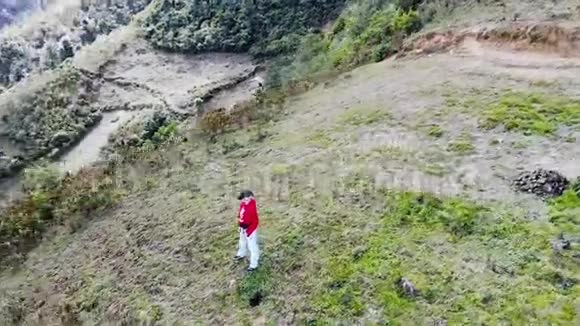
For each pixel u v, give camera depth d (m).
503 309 8.74
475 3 24.27
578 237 10.09
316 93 21.41
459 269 9.70
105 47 39.47
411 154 14.14
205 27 39.16
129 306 11.52
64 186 19.06
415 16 25.80
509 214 11.02
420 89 18.33
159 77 36.81
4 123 32.88
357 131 16.33
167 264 12.37
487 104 16.06
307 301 9.84
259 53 36.81
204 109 31.86
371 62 24.47
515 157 13.30
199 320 10.38
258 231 12.01
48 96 34.47
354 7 33.34
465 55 20.73
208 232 12.88
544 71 17.94
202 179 15.91
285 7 38.25
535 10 22.05
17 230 16.45
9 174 29.38
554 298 8.76
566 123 14.41
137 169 17.98
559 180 11.88
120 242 14.12
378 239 10.87
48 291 13.57
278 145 16.95
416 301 9.22
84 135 32.47
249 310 10.16
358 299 9.54
